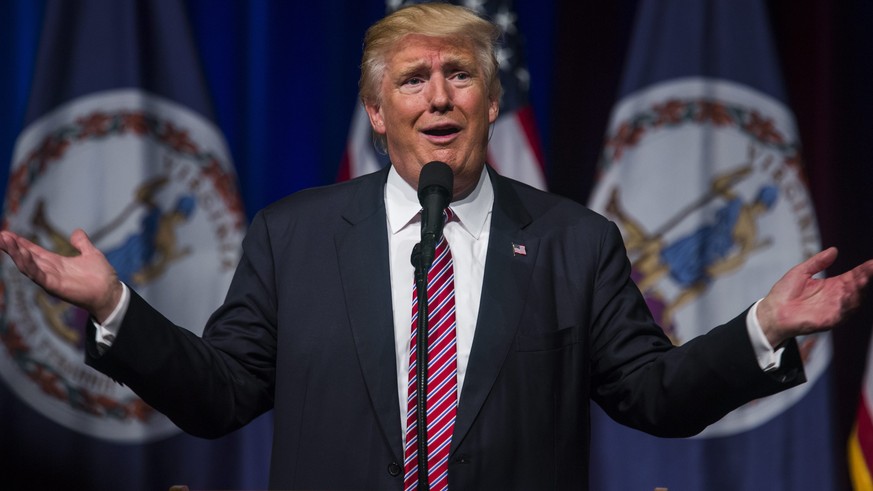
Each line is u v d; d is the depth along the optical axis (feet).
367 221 20.48
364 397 18.80
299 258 20.42
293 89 41.19
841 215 40.47
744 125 40.73
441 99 19.56
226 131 40.98
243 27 41.29
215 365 19.30
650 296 40.22
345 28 41.19
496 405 18.62
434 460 18.26
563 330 19.53
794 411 40.47
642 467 40.42
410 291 19.70
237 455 40.47
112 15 40.27
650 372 19.22
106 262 18.15
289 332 19.66
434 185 17.83
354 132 40.57
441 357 18.90
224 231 40.19
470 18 20.53
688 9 41.24
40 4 41.04
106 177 39.75
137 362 18.07
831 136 40.65
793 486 40.27
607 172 40.57
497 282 19.62
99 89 39.99
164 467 39.99
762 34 40.96
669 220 40.42
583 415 19.47
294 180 41.01
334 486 18.49
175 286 39.68
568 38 41.34
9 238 17.07
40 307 39.42
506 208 20.88
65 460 39.24
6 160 40.40
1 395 39.04
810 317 17.06
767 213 40.42
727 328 18.20
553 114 41.22
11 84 40.70
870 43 40.91
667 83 41.01
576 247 20.70
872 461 39.78
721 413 18.53
